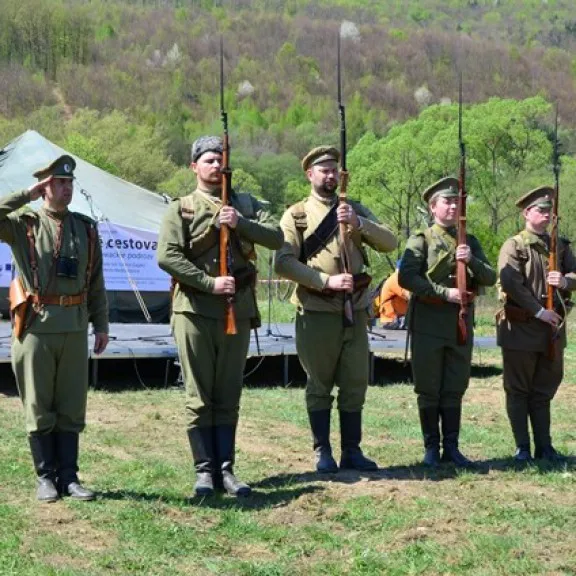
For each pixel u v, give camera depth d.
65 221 6.11
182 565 5.05
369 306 6.89
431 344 7.11
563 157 35.00
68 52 121.88
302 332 6.79
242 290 6.33
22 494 6.26
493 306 22.41
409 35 135.62
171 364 12.66
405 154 34.22
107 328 6.32
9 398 10.86
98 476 6.92
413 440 8.59
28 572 4.87
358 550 5.25
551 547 5.35
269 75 124.75
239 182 64.69
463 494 6.31
